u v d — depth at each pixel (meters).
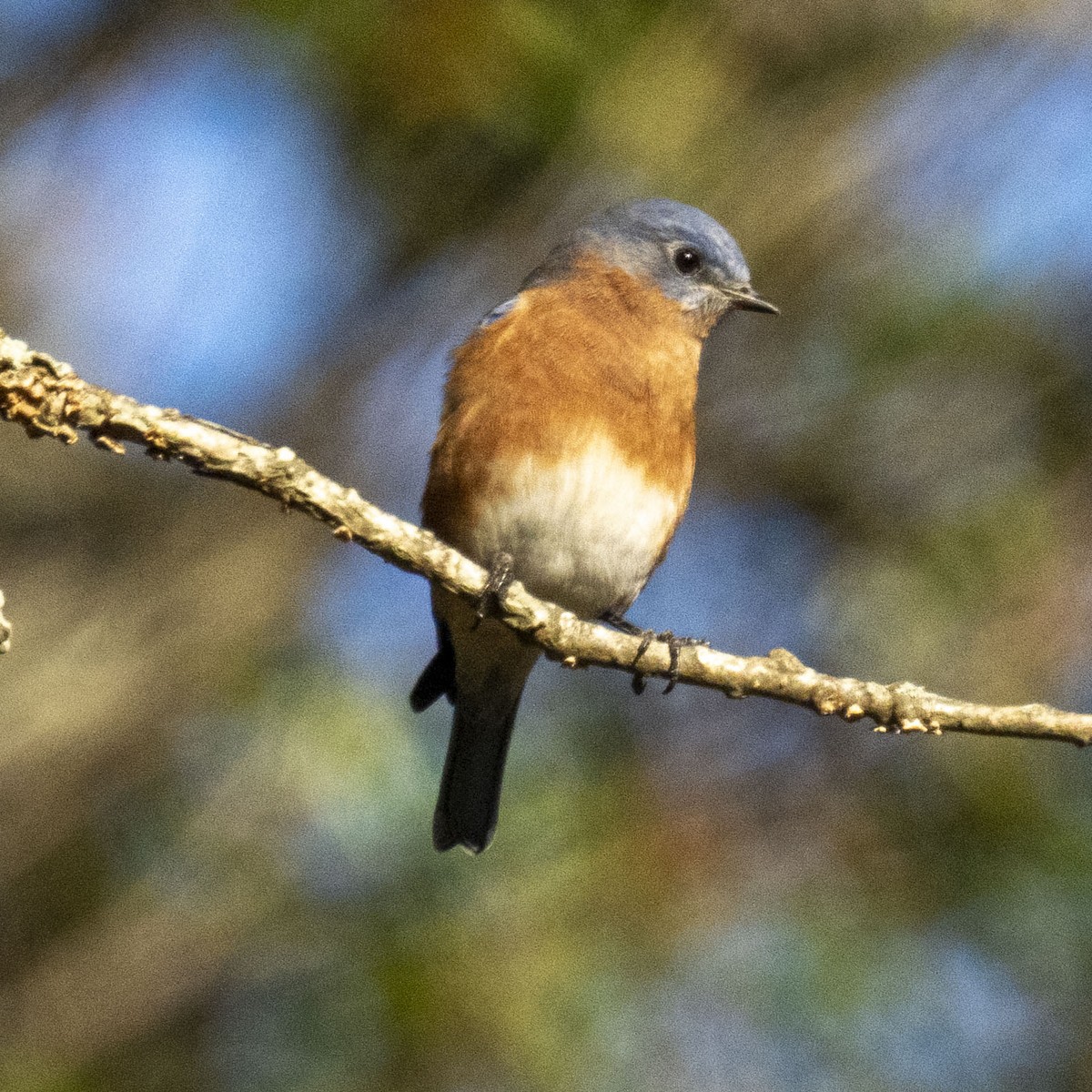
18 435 13.17
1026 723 7.79
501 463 9.91
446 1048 11.41
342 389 12.74
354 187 12.73
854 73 12.54
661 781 12.40
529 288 10.76
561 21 11.95
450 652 10.91
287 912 12.13
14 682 12.38
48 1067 11.77
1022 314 13.83
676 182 12.34
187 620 12.54
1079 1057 11.79
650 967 11.78
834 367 13.70
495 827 10.97
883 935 12.06
